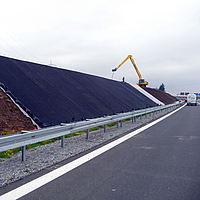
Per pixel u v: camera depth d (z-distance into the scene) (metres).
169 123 14.35
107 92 21.58
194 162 5.51
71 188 3.84
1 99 9.67
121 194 3.62
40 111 10.36
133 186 3.96
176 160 5.68
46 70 16.53
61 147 6.97
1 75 11.69
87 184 4.03
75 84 17.48
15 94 10.68
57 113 11.01
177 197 3.52
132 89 34.06
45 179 4.25
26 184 3.98
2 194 3.56
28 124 9.02
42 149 6.71
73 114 11.88
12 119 8.80
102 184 4.04
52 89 13.73
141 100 28.58
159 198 3.48
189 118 18.03
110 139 8.56
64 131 6.96
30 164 5.15
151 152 6.53
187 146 7.39
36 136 5.73
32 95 11.51
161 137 9.10
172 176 4.50
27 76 13.48
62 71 18.89
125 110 18.80
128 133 10.09
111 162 5.45
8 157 5.80
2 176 4.34
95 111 14.21
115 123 14.28
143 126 12.71
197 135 9.66
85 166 5.11
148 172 4.73
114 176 4.47
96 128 11.95
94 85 20.91
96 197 3.50
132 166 5.14
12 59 14.65
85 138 8.62
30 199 3.40
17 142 5.06
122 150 6.73
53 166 5.07
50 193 3.62
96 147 7.10
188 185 4.02
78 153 6.29
